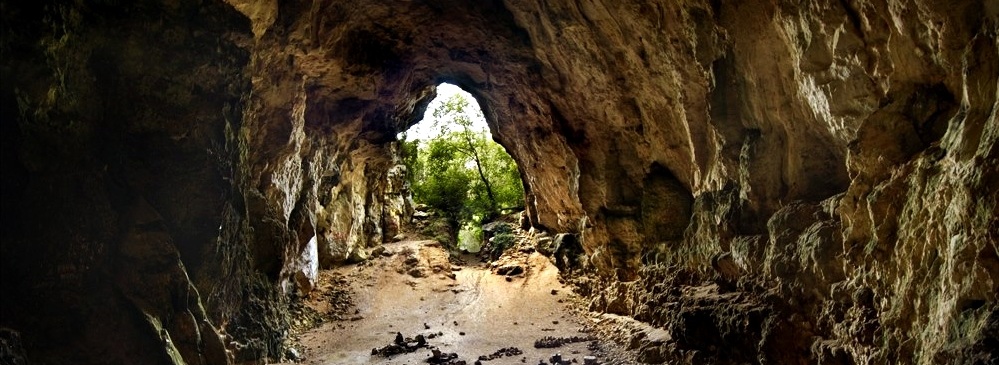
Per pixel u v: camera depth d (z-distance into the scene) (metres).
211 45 6.68
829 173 6.62
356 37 11.65
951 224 4.00
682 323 8.09
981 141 3.93
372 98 13.13
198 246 6.46
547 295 15.05
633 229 11.35
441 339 11.46
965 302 3.78
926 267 4.30
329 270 16.59
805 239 6.12
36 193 5.11
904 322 4.46
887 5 4.91
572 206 15.09
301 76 10.30
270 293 9.30
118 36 5.87
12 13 4.81
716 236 8.30
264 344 8.45
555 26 11.05
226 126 6.83
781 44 6.59
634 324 10.50
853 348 5.07
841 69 5.58
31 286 5.00
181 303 5.97
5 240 4.93
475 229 24.39
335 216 16.73
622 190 11.57
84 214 5.43
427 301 15.38
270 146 9.79
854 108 5.65
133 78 5.99
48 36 5.05
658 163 10.84
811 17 5.76
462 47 13.45
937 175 4.35
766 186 7.32
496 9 12.12
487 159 25.86
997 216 3.57
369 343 11.46
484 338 11.62
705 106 8.62
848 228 5.39
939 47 4.55
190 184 6.38
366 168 19.06
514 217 23.47
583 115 12.02
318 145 12.34
